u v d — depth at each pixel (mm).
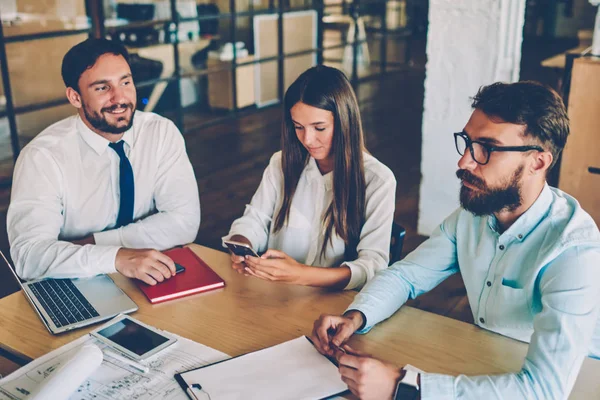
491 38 3176
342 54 7914
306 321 1421
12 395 1138
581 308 1123
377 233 1741
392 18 8656
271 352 1272
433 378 1094
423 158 3598
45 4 4523
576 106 3014
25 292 1566
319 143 1695
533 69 8211
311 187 1854
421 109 6895
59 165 1949
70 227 2029
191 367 1231
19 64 4434
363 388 1106
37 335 1379
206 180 4703
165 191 2117
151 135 2107
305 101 1646
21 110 4504
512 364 1245
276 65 7152
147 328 1357
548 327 1130
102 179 2020
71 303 1504
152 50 5570
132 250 1666
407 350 1299
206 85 6355
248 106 6898
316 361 1243
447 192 3572
